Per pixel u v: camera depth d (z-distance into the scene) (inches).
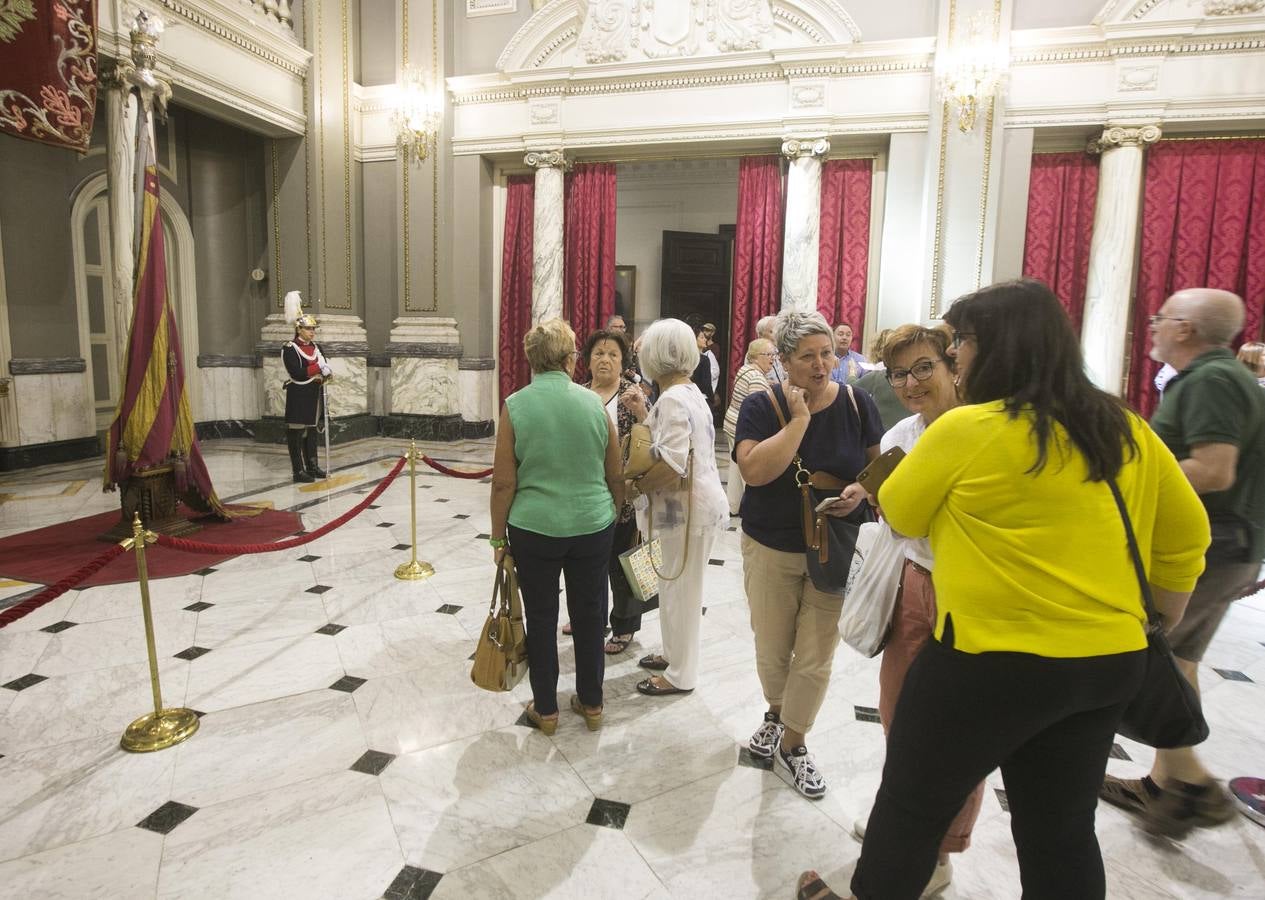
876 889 57.0
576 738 108.4
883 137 321.4
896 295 319.3
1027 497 48.9
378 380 396.8
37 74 218.7
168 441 207.9
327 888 78.6
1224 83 277.6
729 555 202.4
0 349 276.5
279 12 343.0
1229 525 81.1
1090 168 305.3
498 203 388.5
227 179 375.9
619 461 107.4
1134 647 49.7
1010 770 55.9
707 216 490.0
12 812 89.9
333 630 145.6
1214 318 79.0
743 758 104.0
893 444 79.3
